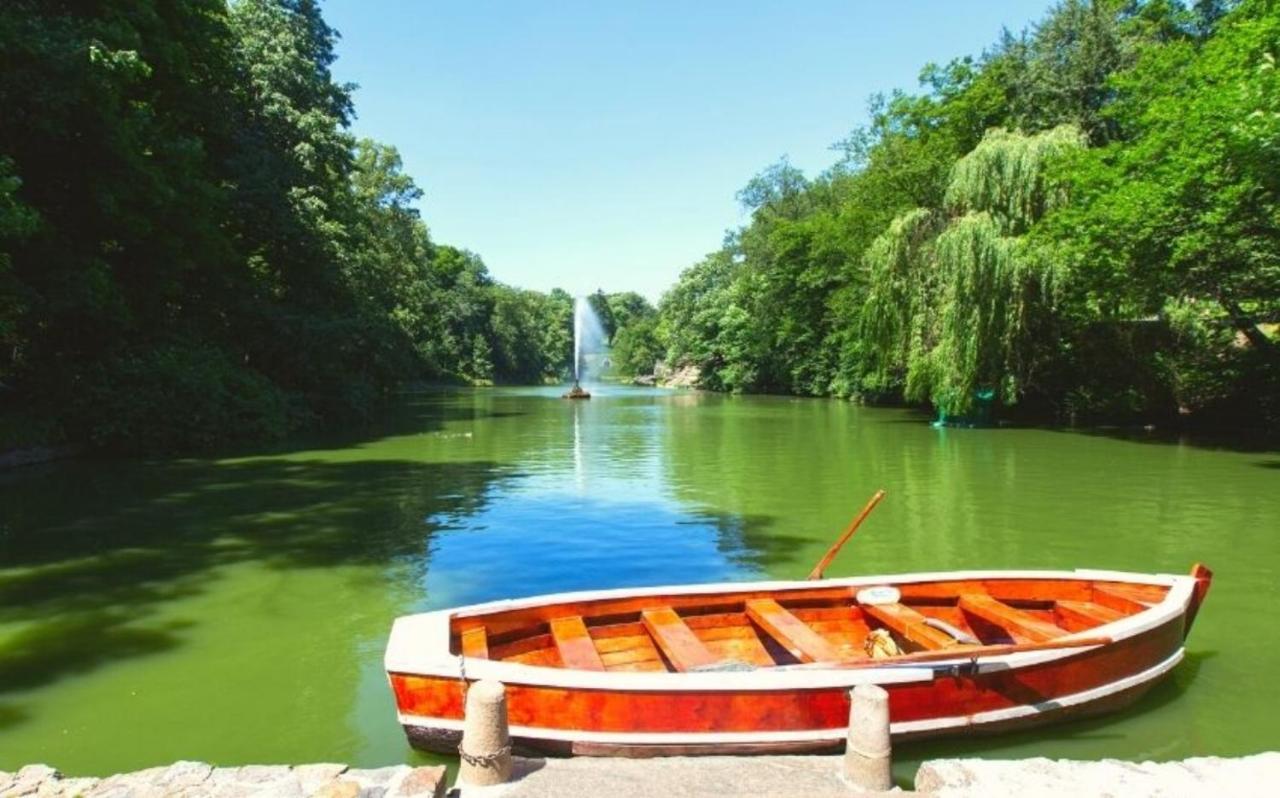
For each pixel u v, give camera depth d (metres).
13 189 12.55
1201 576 6.17
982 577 6.49
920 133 34.31
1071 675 4.97
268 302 27.19
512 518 11.75
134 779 3.88
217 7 21.88
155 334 22.03
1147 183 18.69
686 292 77.12
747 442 22.11
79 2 16.66
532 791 3.86
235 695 5.58
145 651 6.45
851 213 37.06
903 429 25.50
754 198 58.41
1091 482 14.61
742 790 3.86
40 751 4.79
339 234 28.95
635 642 5.92
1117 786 3.75
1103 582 6.40
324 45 32.72
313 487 14.57
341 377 28.56
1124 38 29.11
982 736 4.80
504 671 4.47
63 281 16.38
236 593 8.02
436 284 75.38
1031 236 22.47
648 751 4.36
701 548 9.95
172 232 19.97
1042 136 23.89
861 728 3.88
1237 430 23.03
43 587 8.20
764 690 4.39
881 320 26.55
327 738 4.92
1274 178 15.87
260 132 27.53
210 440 20.83
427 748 4.65
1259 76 16.11
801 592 6.28
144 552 9.66
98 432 18.62
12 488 14.38
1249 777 3.82
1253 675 5.86
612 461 18.22
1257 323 22.23
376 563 9.20
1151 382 24.41
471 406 40.88
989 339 23.22
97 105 15.24
